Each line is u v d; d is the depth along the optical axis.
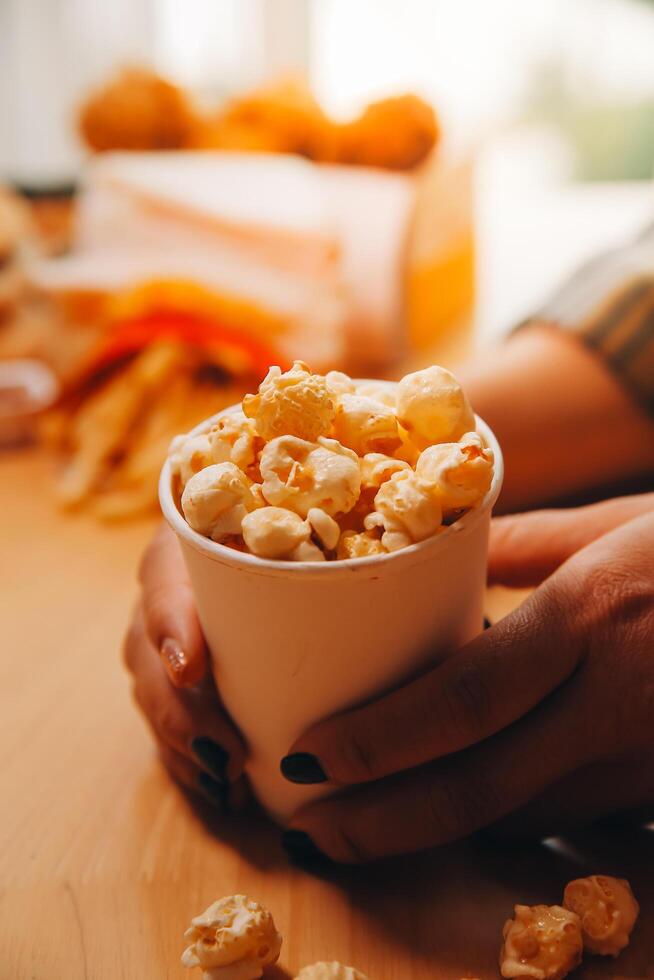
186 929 0.29
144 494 0.52
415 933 0.29
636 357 0.46
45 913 0.30
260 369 0.55
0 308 0.64
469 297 0.60
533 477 0.46
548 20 0.76
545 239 0.80
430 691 0.28
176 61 0.80
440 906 0.30
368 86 0.79
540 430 0.46
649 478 0.48
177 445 0.30
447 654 0.29
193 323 0.54
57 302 0.56
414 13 0.76
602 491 0.48
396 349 0.56
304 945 0.29
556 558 0.34
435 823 0.29
